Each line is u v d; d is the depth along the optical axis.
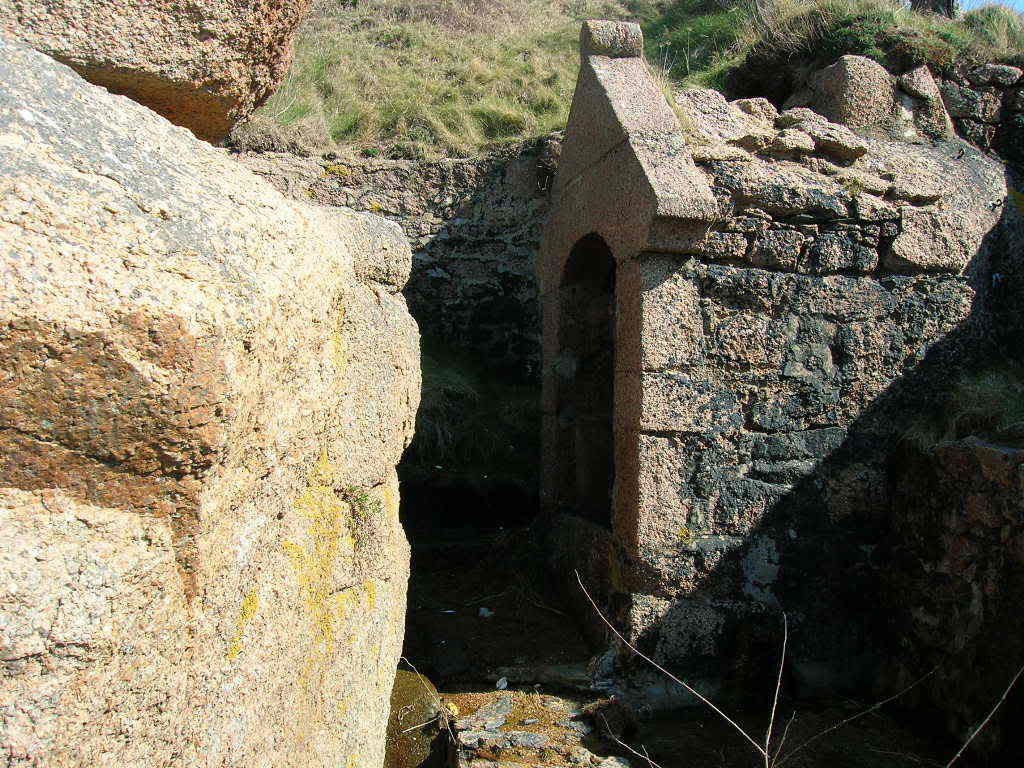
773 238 4.06
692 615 4.00
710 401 4.00
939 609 3.74
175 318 0.79
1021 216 4.68
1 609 0.66
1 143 0.78
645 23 12.92
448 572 5.29
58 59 1.13
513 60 9.02
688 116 4.39
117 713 0.74
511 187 6.70
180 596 0.83
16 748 0.65
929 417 4.18
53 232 0.76
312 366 1.16
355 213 1.76
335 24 11.46
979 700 3.40
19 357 0.71
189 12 1.21
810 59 5.57
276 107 7.32
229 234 0.96
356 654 1.45
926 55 5.05
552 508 5.27
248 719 0.95
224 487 0.91
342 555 1.43
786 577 4.10
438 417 6.04
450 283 6.68
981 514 3.53
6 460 0.73
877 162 4.51
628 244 4.04
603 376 5.19
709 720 3.83
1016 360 4.45
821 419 4.16
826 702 4.00
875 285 4.23
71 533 0.75
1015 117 5.15
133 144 0.95
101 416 0.76
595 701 3.84
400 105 7.53
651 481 3.94
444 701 3.83
